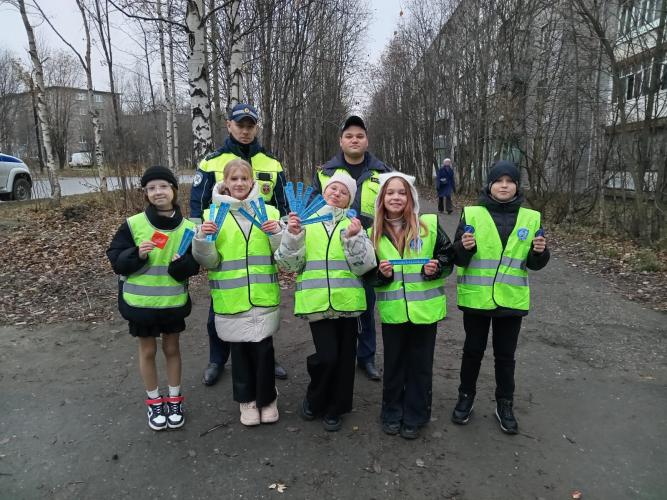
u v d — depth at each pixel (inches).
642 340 189.9
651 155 390.9
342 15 725.3
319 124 979.9
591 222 476.7
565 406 138.7
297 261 117.6
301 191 122.7
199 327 202.4
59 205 464.8
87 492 101.8
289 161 697.6
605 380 155.4
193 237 116.6
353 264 115.8
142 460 112.7
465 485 104.3
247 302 121.3
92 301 230.1
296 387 150.6
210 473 108.0
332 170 152.0
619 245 376.5
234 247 122.3
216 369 153.3
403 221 123.7
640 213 376.8
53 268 280.2
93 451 116.0
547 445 119.3
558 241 414.6
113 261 115.6
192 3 297.7
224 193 125.6
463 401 128.6
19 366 162.6
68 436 122.1
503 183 120.8
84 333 192.4
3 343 180.7
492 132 751.1
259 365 124.3
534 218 122.0
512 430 123.3
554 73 541.3
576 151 496.7
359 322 128.3
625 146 391.5
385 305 120.0
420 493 101.8
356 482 105.2
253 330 122.0
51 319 206.8
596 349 181.5
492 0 663.1
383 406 126.1
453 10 896.3
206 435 123.2
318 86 833.5
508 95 592.1
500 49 647.1
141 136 1362.0
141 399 141.7
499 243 121.0
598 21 406.3
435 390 149.3
